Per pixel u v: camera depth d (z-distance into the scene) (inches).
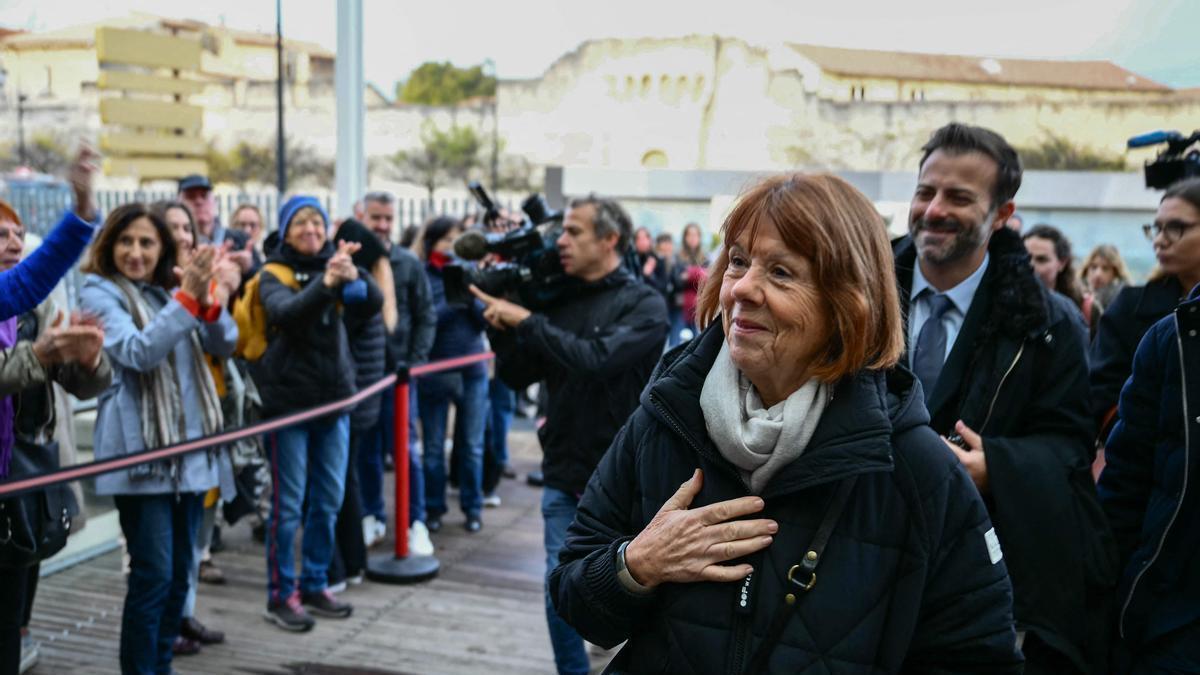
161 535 122.8
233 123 1305.4
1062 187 449.1
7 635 107.3
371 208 205.5
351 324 173.3
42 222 361.1
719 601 49.8
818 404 49.0
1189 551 75.5
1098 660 78.7
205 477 125.6
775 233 48.8
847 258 47.9
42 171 1226.6
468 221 297.3
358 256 174.6
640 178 457.7
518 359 126.7
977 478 75.4
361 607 169.6
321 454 161.3
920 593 48.8
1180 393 76.9
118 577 178.9
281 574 158.2
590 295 124.4
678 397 52.6
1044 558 74.7
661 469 54.1
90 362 106.8
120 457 114.8
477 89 1895.9
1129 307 96.7
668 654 50.8
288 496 157.2
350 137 319.3
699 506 51.9
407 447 185.6
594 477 59.6
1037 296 79.4
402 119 1501.0
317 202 160.1
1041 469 75.2
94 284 123.8
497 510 234.4
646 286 123.6
